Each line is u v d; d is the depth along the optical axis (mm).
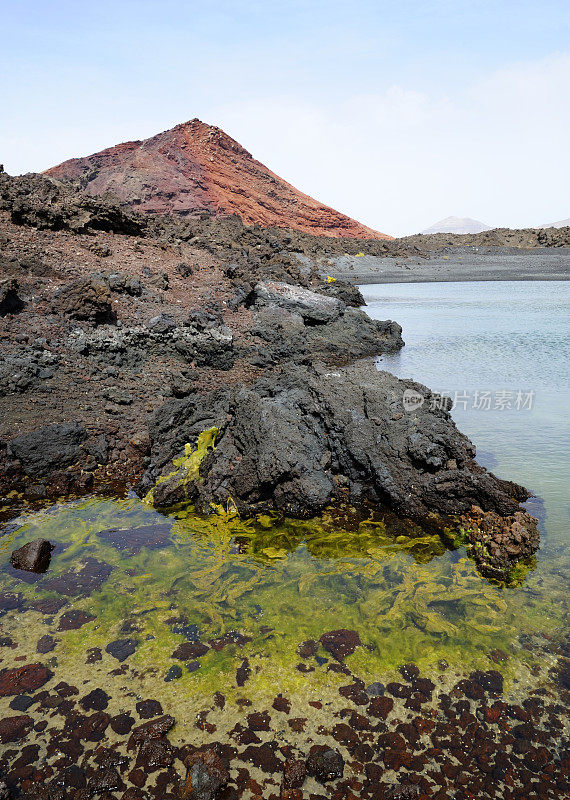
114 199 22031
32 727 3906
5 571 5895
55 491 7824
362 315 19734
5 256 14188
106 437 9078
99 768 3592
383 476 7324
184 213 90875
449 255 59781
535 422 10438
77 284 12727
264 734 3850
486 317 24906
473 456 8164
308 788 3461
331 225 110188
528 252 60625
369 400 8438
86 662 4543
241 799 3398
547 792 3402
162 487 7516
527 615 5066
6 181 19125
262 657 4602
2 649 4695
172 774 3564
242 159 116438
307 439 7902
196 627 4984
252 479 7285
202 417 8883
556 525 6637
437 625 4953
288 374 9961
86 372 11094
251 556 6234
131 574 5844
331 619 5086
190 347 13367
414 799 3375
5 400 9438
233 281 19453
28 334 11539
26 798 3400
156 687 4273
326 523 6992
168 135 116500
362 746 3742
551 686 4223
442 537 6586
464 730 3848
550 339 19125
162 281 16469
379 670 4438
